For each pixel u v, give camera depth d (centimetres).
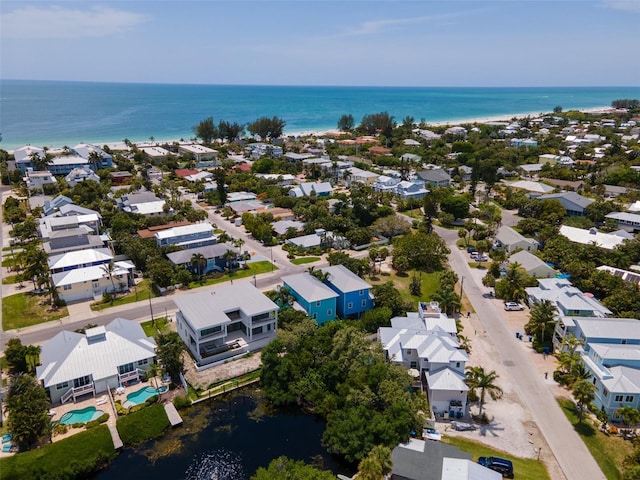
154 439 5581
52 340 6669
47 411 5641
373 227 12731
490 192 16900
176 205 14300
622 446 5403
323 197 15725
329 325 7169
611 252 10194
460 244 12206
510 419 5838
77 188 14825
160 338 6731
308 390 6156
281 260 10981
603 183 17150
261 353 6688
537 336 7669
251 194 16200
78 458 5062
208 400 6306
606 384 5853
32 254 9288
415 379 6388
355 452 5094
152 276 9294
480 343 7581
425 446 5028
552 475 4956
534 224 12731
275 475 4572
